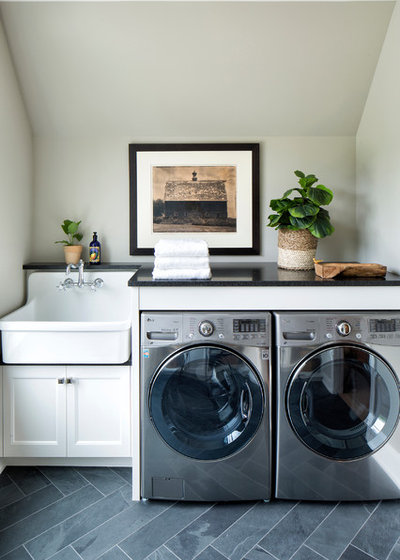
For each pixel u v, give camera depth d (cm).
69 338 192
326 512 174
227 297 181
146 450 178
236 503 181
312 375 174
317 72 229
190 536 159
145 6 202
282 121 252
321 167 260
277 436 178
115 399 196
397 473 178
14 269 227
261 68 226
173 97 239
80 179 257
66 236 258
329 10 204
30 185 252
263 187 261
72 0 196
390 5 203
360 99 241
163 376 173
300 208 208
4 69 211
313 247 222
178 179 257
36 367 196
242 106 244
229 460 177
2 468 203
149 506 178
